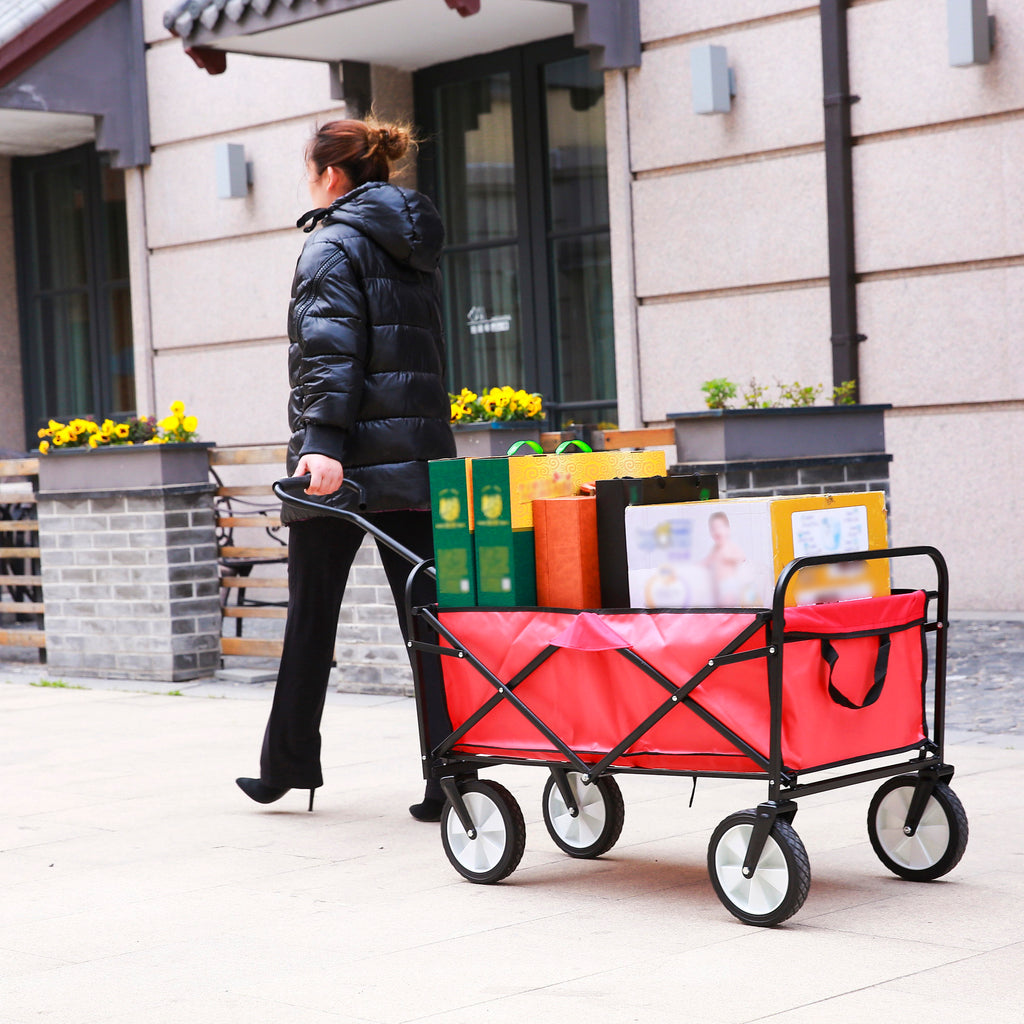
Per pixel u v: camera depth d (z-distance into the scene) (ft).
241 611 27.12
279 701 16.14
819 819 14.85
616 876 13.21
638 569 12.15
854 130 31.58
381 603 24.30
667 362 34.81
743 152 33.14
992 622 29.07
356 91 38.60
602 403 37.24
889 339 31.48
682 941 11.19
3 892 13.39
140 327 44.09
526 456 13.00
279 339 41.16
